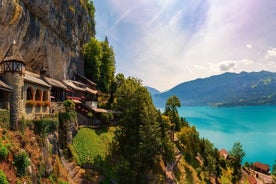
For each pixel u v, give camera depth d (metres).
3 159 24.75
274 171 99.56
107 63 96.19
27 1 45.97
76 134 48.59
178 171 65.75
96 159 45.62
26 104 34.00
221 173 82.69
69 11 67.69
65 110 47.25
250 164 132.75
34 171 28.55
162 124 65.12
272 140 173.50
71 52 73.25
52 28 58.09
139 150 49.09
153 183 51.69
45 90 41.06
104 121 60.88
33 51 51.56
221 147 153.12
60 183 33.56
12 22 41.69
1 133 27.27
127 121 54.78
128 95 59.47
